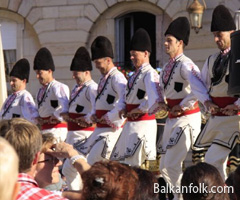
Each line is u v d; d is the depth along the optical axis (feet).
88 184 16.72
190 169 19.51
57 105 44.55
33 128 17.62
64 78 70.59
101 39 40.57
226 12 33.55
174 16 65.92
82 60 42.83
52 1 70.79
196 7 61.72
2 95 45.60
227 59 32.73
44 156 20.68
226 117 33.01
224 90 32.86
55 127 44.98
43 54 45.37
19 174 17.53
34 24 71.77
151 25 69.26
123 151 38.55
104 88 40.19
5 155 12.94
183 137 35.29
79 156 20.63
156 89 36.68
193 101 35.29
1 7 72.74
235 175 21.90
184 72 35.29
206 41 63.77
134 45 38.04
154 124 38.11
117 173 16.84
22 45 72.74
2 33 73.56
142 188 19.67
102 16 69.82
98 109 40.40
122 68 68.18
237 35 28.99
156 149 39.70
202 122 39.93
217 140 33.09
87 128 42.55
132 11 68.85
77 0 70.08
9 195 12.92
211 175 19.31
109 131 39.91
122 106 38.70
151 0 66.90
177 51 36.32
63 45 70.59
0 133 17.38
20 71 47.29
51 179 20.71
